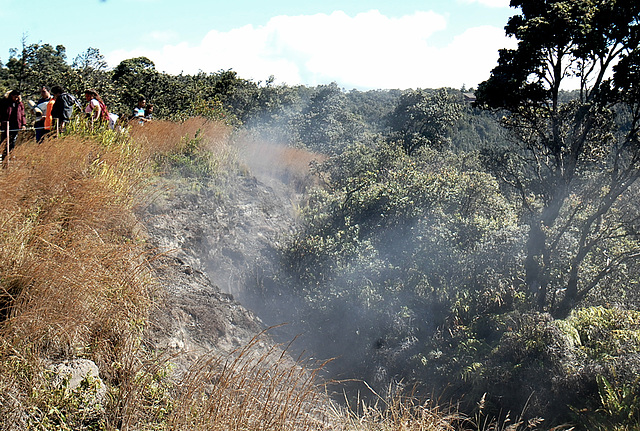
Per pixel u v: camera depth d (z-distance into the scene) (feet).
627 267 37.50
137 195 31.63
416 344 34.47
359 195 46.68
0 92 59.52
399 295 38.04
